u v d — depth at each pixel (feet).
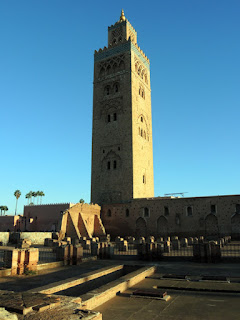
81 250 72.43
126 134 195.83
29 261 55.67
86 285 42.45
